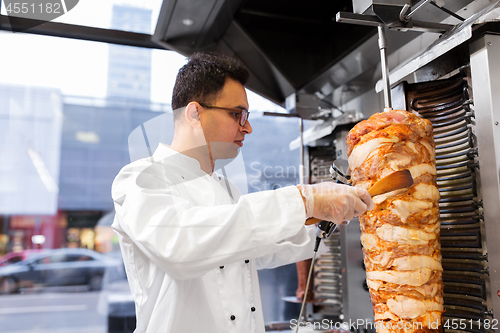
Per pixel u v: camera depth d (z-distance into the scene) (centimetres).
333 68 236
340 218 86
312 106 256
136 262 99
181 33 277
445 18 146
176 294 95
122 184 98
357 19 116
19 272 306
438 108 122
